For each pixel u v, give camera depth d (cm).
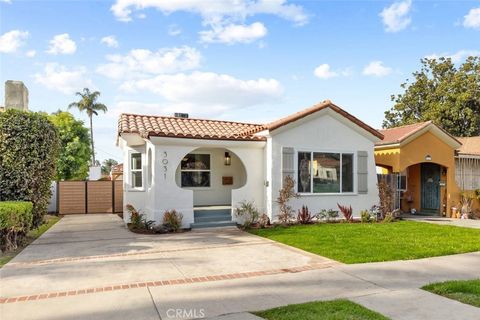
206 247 1032
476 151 2223
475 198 1881
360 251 958
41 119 1219
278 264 834
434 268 798
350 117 1609
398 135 1828
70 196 2061
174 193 1348
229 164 1731
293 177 1507
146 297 606
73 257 909
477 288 634
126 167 1562
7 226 927
